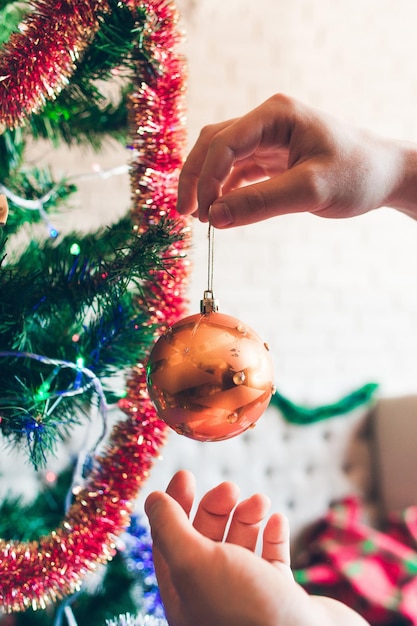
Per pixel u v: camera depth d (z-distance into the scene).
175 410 0.55
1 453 1.35
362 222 2.04
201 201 0.64
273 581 0.47
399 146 0.66
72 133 0.92
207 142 0.68
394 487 1.79
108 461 0.79
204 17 1.81
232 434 0.56
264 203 0.60
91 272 0.80
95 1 0.69
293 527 1.74
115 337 0.78
